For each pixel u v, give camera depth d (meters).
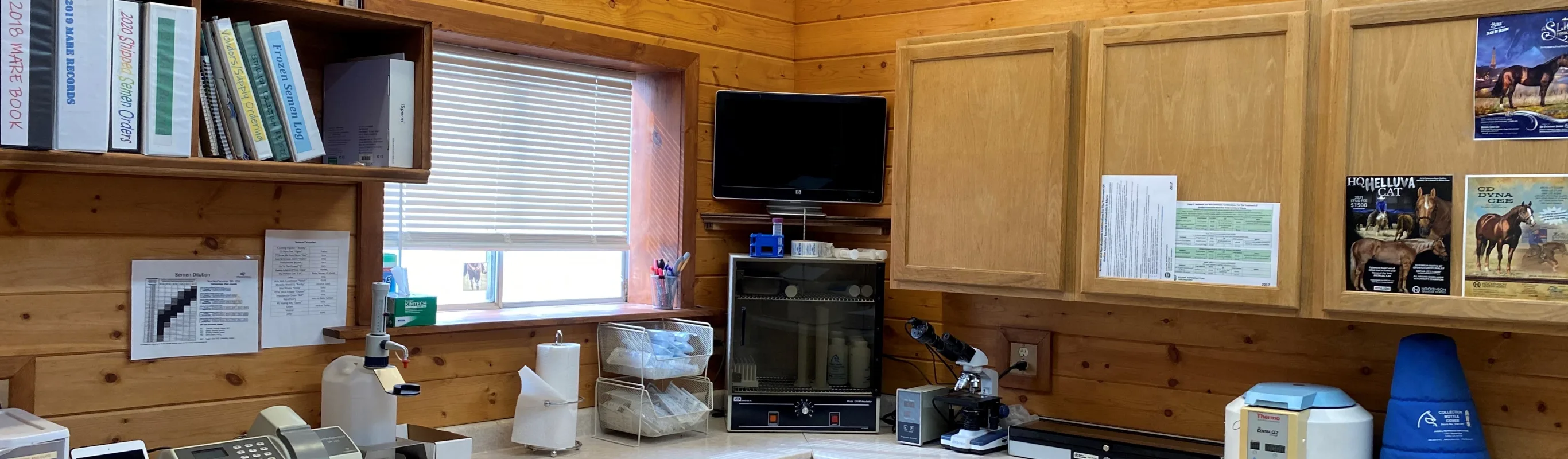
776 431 3.38
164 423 2.54
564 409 3.00
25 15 1.98
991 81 3.08
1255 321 3.07
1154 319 3.23
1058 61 2.94
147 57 2.13
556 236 3.44
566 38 3.20
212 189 2.59
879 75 3.71
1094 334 3.34
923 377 3.65
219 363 2.62
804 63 3.90
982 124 3.10
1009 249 3.05
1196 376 3.16
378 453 2.46
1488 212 2.41
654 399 3.22
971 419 3.19
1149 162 2.83
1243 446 2.68
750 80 3.78
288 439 2.22
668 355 3.18
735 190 3.59
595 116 3.55
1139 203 2.85
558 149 3.44
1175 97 2.79
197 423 2.58
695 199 3.59
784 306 3.45
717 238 3.70
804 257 3.41
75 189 2.40
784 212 3.64
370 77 2.56
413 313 2.89
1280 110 2.64
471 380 3.07
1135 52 2.85
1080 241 2.95
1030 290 3.03
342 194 2.82
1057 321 3.41
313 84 2.67
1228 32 2.70
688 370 3.22
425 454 2.50
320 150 2.41
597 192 3.57
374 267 2.87
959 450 3.16
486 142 3.23
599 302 3.63
